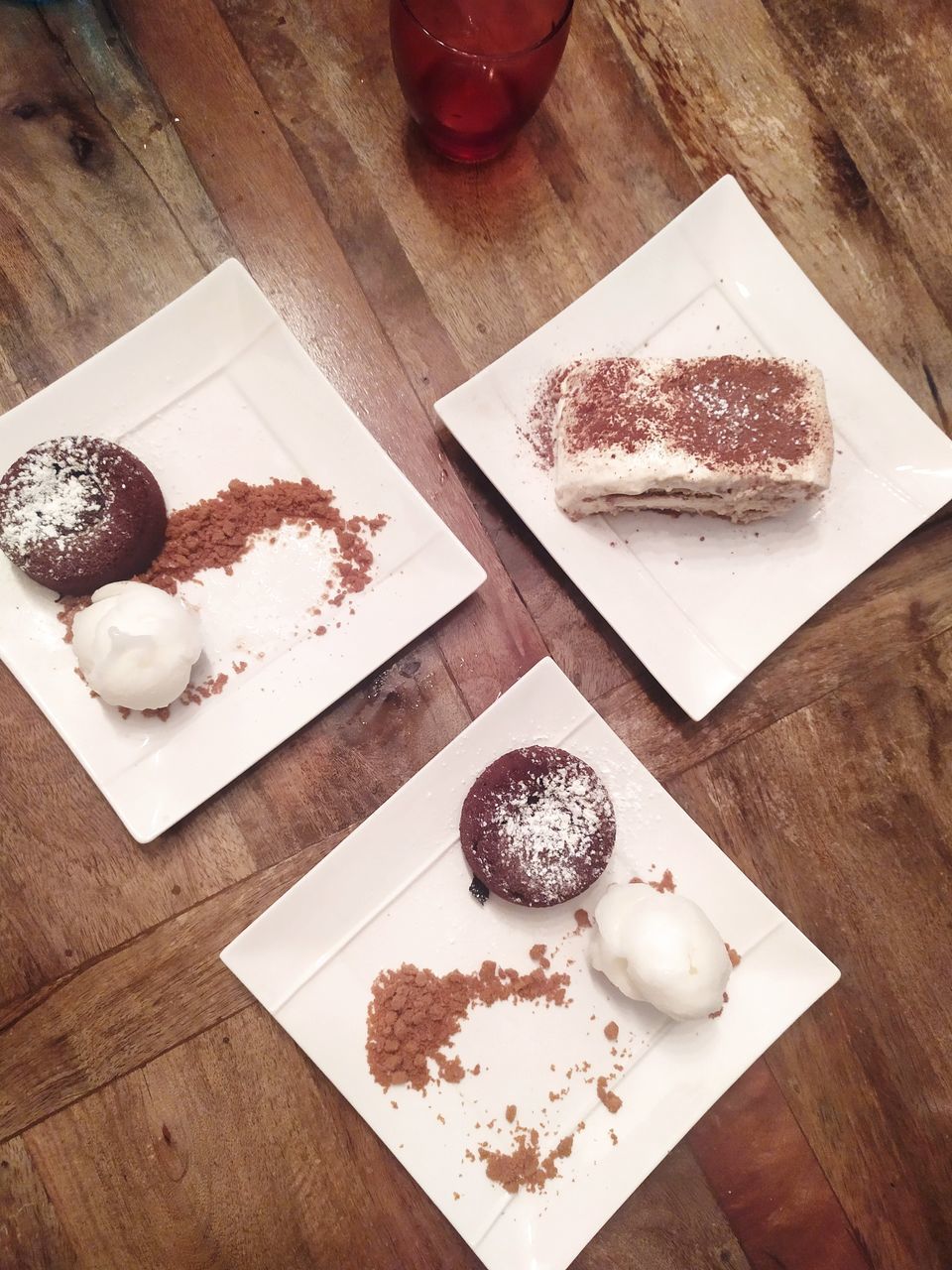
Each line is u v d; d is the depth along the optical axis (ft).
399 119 1.71
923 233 1.75
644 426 1.57
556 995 1.61
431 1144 1.55
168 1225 1.56
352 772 1.63
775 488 1.58
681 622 1.63
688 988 1.49
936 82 1.74
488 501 1.69
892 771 1.69
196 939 1.59
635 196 1.73
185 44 1.69
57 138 1.66
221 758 1.57
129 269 1.66
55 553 1.51
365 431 1.60
